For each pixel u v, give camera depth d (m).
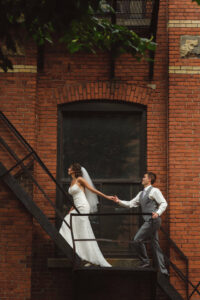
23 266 8.20
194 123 8.84
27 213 8.30
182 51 9.02
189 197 8.64
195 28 9.07
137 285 8.23
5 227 8.26
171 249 8.50
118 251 8.93
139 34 9.00
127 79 9.19
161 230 8.70
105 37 6.52
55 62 9.25
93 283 8.16
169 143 8.80
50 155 8.99
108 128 9.30
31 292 8.56
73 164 8.32
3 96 8.89
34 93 8.92
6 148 8.23
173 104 8.89
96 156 9.23
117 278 8.18
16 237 8.25
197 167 8.72
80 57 9.27
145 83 9.18
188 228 8.55
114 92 9.15
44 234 8.76
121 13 8.87
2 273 8.17
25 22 5.45
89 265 7.98
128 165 9.18
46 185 8.90
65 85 9.19
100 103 9.25
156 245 7.96
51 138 9.05
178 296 8.08
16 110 8.87
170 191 8.66
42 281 8.62
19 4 5.24
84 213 7.95
